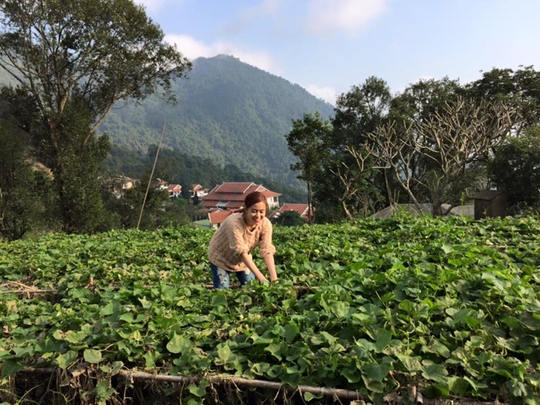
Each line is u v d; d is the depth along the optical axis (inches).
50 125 847.1
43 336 151.8
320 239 312.2
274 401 111.9
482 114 876.0
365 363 108.7
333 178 1111.0
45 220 869.8
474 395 101.6
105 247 334.6
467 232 292.5
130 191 1087.6
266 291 170.2
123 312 153.6
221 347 125.3
